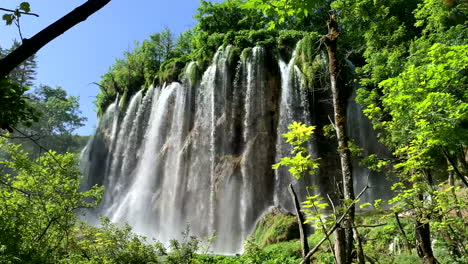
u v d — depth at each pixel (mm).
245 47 36188
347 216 3949
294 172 4051
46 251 8062
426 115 7199
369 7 20281
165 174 37000
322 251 13695
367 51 19844
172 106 39281
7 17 2803
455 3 5848
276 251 16922
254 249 16141
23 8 2836
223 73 35438
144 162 39781
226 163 32500
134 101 45500
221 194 31625
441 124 6828
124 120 45094
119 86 52000
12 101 3541
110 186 43219
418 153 7770
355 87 30953
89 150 50781
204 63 38062
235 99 34156
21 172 8867
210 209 31641
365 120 30984
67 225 8758
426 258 8242
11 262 6570
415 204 7617
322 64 31391
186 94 38375
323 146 30766
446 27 14070
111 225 9273
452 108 6727
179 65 41000
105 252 8695
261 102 33156
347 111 31141
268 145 32062
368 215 13617
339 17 23562
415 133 7863
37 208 8805
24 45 2398
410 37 20562
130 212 37531
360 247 4676
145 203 37375
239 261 15562
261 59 34062
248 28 41250
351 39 27906
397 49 17828
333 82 5836
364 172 29031
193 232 32094
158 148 39062
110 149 45938
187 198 34250
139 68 50188
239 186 31531
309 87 31484
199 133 35625
